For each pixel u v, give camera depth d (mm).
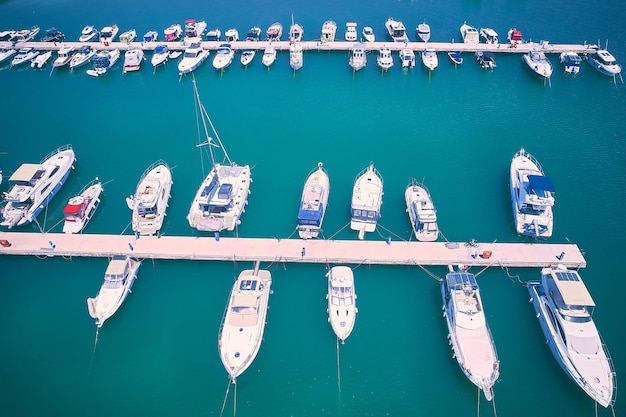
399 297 40469
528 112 63000
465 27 79812
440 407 33875
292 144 57781
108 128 61188
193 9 93250
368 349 37094
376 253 42875
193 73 73062
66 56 74500
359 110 63906
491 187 51156
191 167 54375
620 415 33062
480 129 59938
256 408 34031
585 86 68438
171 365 36438
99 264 43406
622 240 44906
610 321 38344
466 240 44750
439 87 68750
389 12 90812
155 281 42031
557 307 36406
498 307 39438
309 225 44312
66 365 36469
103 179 52906
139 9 93688
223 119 62594
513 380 34969
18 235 45406
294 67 72000
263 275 40750
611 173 52719
